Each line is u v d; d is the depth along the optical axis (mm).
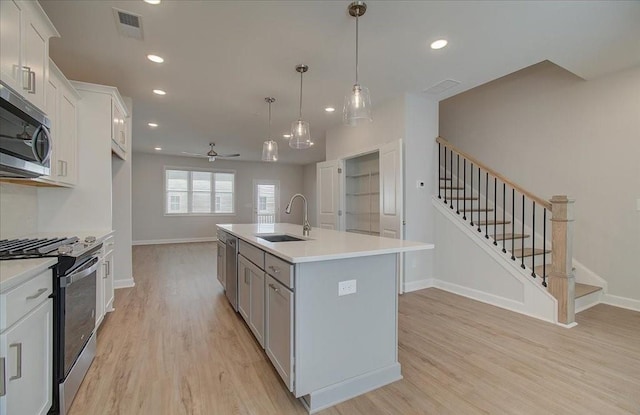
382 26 2539
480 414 1713
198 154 8828
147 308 3422
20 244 2002
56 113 2461
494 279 3523
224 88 3883
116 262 4242
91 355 2184
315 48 2910
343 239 2539
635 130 3252
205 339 2648
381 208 4289
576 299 3217
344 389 1882
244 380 2039
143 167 8688
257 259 2439
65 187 3039
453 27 2555
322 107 4613
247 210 10109
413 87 3844
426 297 3797
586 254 3621
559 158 3865
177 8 2303
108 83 3729
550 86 3955
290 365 1782
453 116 5258
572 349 2443
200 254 7016
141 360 2281
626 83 3311
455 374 2111
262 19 2443
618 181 3375
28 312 1382
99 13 2355
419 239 4133
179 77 3551
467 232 3824
